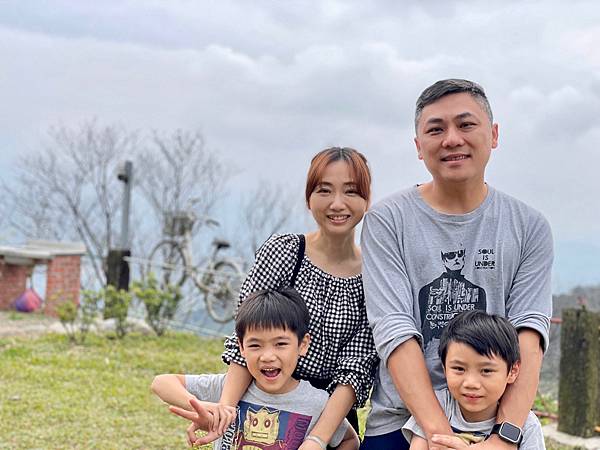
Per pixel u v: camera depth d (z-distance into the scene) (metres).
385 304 2.78
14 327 10.64
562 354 6.54
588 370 6.41
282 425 2.82
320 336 2.96
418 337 2.73
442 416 2.62
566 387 6.51
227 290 11.01
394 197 2.93
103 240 18.06
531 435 2.66
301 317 2.81
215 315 11.14
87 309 9.87
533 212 2.87
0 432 5.77
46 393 7.00
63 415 6.31
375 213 2.90
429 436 2.59
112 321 10.79
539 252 2.85
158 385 2.96
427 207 2.85
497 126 2.90
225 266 11.62
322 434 2.78
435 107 2.74
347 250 3.10
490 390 2.57
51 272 11.84
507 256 2.81
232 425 2.88
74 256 12.23
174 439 5.84
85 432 5.91
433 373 2.79
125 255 11.52
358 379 2.86
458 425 2.64
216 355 9.28
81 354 9.01
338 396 2.85
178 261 12.47
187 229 12.31
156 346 9.73
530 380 2.65
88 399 6.91
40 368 8.11
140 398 7.03
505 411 2.62
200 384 3.00
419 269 2.84
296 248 3.06
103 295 9.97
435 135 2.75
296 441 2.81
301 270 3.04
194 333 10.91
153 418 6.40
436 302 2.82
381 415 2.88
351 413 3.15
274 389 2.81
